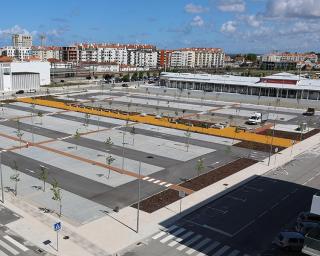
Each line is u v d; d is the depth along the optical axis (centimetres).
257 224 4406
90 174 5809
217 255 3725
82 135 8256
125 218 4403
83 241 3872
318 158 7106
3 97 13600
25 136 8025
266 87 13562
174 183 5553
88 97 14125
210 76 15938
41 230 4072
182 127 9350
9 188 5169
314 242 3114
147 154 6969
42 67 17512
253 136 8656
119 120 10031
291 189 5531
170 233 4103
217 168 6316
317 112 12150
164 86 16312
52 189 4634
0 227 4106
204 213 4625
